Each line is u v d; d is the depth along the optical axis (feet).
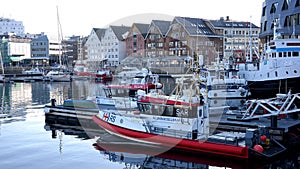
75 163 58.29
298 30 169.37
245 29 340.18
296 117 76.28
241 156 56.49
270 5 192.24
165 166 57.93
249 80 139.13
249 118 74.84
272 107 75.00
